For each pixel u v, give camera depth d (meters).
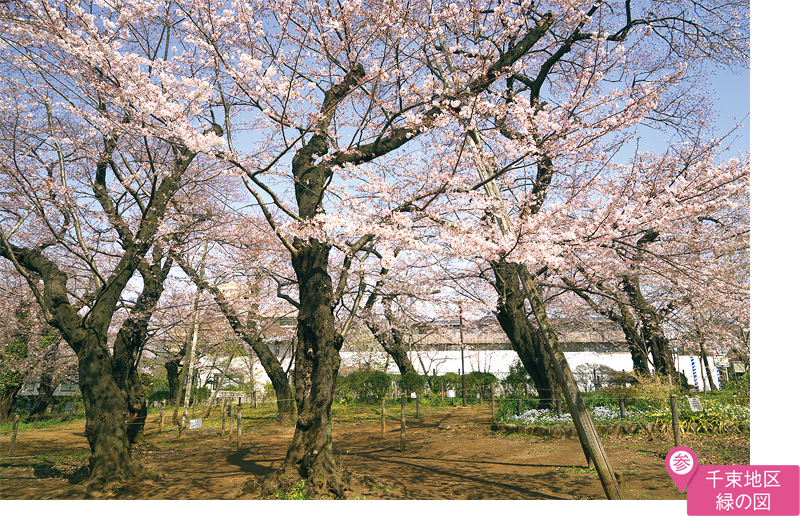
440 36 8.07
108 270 13.70
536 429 9.72
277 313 16.67
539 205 8.73
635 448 8.13
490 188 7.13
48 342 17.50
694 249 9.01
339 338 6.76
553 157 7.75
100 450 6.97
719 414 9.28
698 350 20.50
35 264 8.69
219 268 14.93
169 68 7.39
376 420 14.52
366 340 27.31
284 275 15.04
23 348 17.73
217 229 13.13
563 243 6.79
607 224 6.58
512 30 7.34
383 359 29.89
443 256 8.58
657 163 10.81
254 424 14.91
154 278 11.37
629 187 8.30
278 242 13.13
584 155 8.59
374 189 7.02
